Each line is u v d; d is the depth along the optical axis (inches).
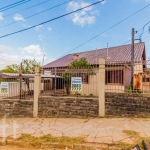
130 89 271.4
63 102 268.7
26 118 271.9
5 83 311.7
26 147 162.4
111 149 145.9
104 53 555.2
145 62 255.8
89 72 279.4
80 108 262.4
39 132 192.4
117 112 250.5
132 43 372.2
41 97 276.7
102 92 253.9
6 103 289.7
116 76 395.2
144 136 166.7
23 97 323.9
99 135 174.9
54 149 156.0
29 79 414.9
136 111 242.1
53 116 271.9
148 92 253.3
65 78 326.0
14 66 852.6
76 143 156.9
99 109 254.1
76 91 279.3
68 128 204.5
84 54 648.4
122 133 178.1
